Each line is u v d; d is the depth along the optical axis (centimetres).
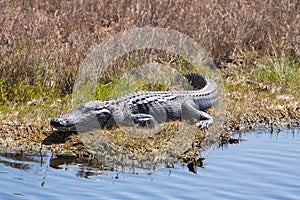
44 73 2323
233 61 2786
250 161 1822
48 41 2525
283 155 1888
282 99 2445
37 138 1900
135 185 1614
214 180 1664
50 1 3011
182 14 2916
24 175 1645
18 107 2084
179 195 1553
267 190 1602
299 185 1641
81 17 2856
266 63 2769
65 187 1580
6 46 2359
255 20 2962
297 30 2962
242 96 2434
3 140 1867
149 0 2967
